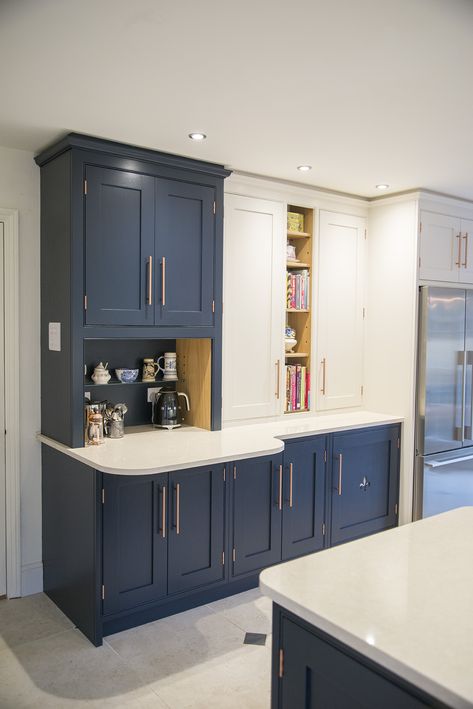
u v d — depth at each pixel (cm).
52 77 216
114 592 266
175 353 359
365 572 150
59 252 292
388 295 405
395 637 118
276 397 371
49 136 282
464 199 414
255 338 360
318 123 265
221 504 300
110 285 293
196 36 185
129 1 165
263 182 356
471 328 418
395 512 399
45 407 312
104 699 225
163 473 278
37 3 166
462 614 128
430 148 301
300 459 339
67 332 285
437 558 160
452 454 410
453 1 165
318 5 167
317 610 129
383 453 389
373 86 223
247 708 221
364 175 354
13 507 309
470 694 100
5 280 302
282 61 203
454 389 408
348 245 407
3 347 304
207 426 342
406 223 392
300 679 136
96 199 287
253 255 356
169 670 245
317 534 350
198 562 294
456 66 206
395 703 114
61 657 254
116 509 265
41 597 313
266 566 323
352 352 413
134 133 278
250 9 169
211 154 312
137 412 352
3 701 223
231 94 232
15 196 304
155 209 307
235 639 270
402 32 182
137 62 204
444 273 408
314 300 390
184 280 320
